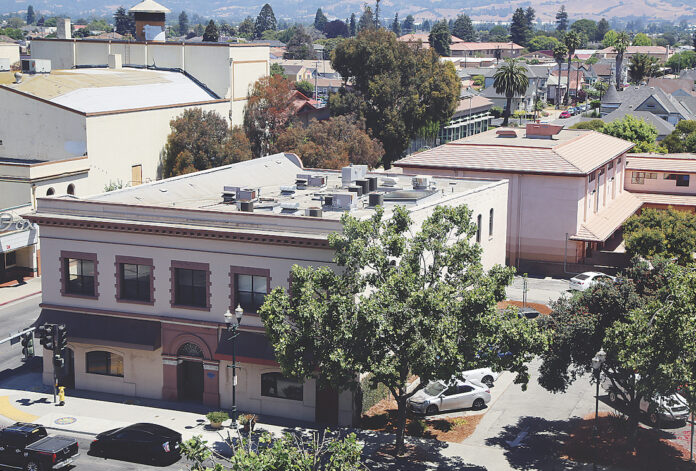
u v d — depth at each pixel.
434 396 41.38
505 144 73.81
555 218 68.69
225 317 38.25
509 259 70.75
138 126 82.12
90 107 80.50
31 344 40.78
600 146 78.19
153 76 96.00
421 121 114.00
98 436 36.56
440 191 54.03
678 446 37.19
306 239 39.16
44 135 76.88
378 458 35.94
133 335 42.69
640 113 139.12
